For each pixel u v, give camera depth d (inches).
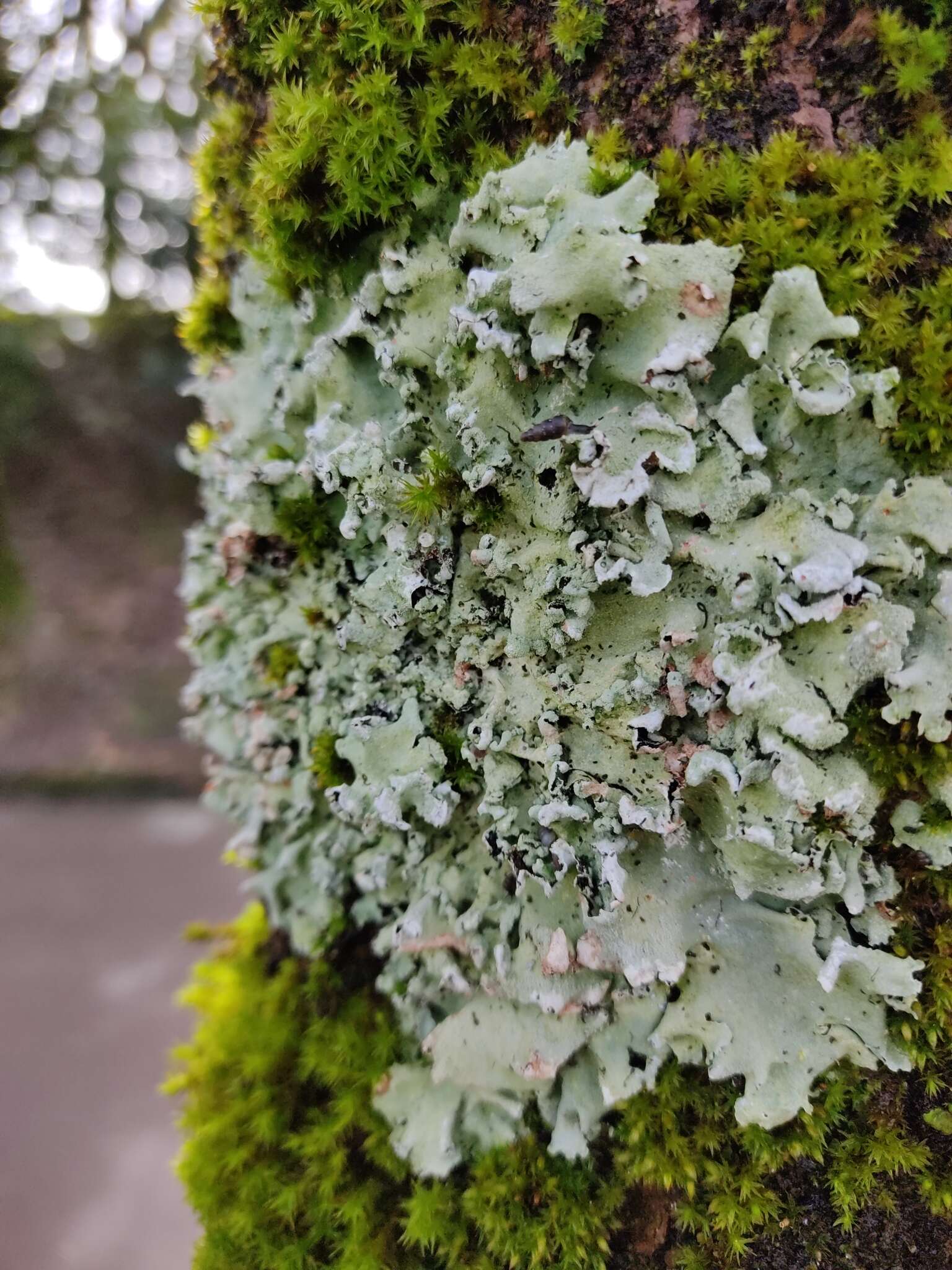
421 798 4.5
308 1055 5.3
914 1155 4.0
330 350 4.5
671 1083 4.3
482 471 4.0
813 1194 4.1
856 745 3.9
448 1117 4.7
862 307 3.9
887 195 3.9
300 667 5.2
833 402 3.6
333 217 4.4
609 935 4.1
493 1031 4.5
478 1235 4.6
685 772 3.9
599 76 4.1
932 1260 4.0
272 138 4.4
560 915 4.3
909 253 3.9
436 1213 4.6
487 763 4.4
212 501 5.6
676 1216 4.3
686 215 4.0
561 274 3.7
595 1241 4.4
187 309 5.6
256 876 6.0
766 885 3.9
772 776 3.7
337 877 5.2
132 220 18.2
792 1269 4.1
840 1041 3.9
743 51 3.9
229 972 6.3
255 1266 4.9
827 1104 4.1
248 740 5.5
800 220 3.9
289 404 4.8
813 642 3.7
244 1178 5.1
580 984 4.3
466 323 3.9
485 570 4.3
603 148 4.0
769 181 3.9
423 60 4.2
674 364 3.6
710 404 3.9
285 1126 5.2
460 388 4.2
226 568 5.0
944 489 3.7
